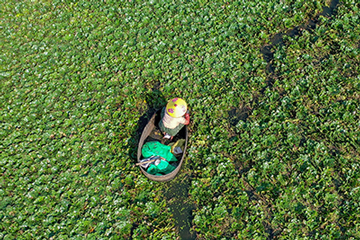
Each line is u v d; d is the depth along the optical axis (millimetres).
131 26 8773
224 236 5391
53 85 7699
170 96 7250
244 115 6883
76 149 6531
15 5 9805
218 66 7621
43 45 8586
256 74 7508
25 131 6875
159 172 6117
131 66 7855
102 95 7445
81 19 9180
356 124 6406
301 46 7930
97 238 5418
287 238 5273
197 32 8438
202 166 6207
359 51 7613
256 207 5598
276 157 6156
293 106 6812
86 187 6027
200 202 5801
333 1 8969
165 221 5621
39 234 5480
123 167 6234
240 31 8398
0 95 7645
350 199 5574
